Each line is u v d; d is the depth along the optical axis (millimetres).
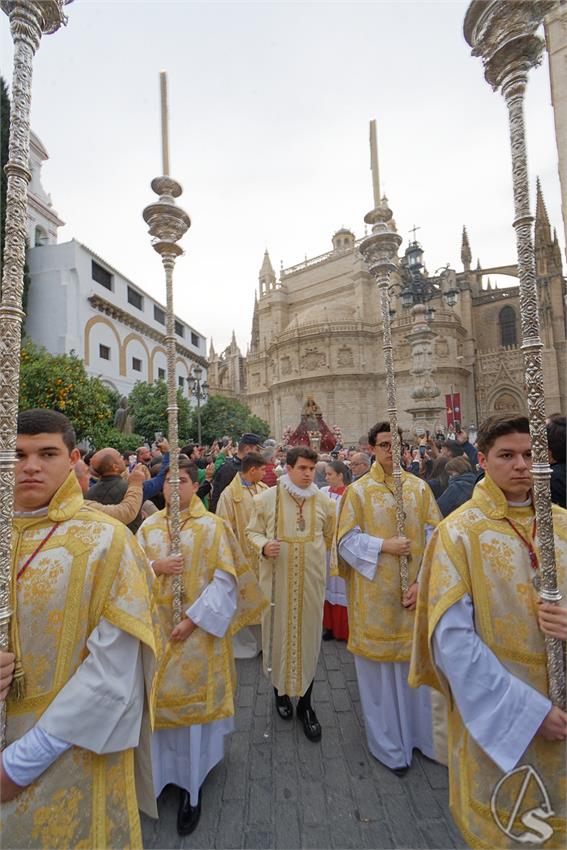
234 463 6582
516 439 1741
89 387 17531
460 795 1722
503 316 40781
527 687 1563
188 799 2547
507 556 1725
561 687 1541
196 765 2566
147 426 25891
